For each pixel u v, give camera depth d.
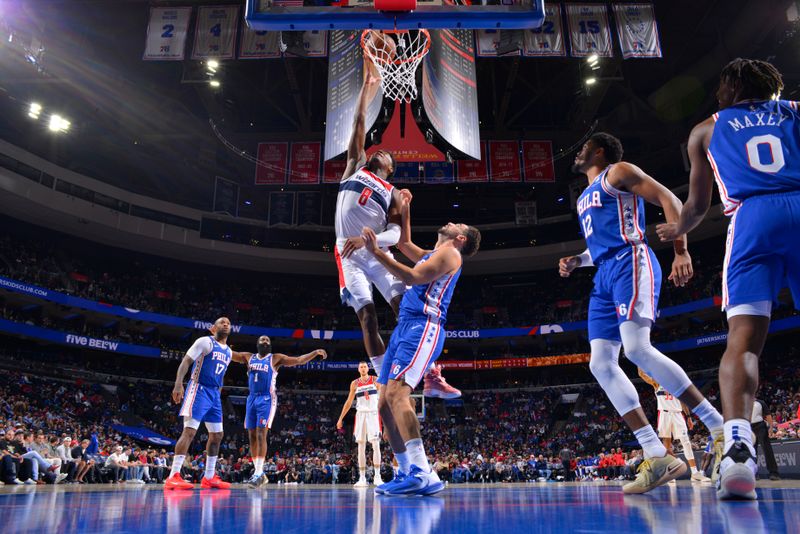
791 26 23.62
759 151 2.60
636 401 3.80
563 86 29.84
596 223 3.97
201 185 37.31
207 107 28.55
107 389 30.80
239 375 38.28
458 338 36.69
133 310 32.78
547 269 39.97
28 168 30.27
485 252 38.69
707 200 2.94
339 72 20.14
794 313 29.08
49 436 16.12
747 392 2.38
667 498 3.00
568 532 1.45
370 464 24.69
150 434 28.72
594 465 24.27
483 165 28.83
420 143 22.56
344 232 4.78
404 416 3.90
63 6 24.70
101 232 33.81
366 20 5.23
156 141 33.03
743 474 2.32
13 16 24.67
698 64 27.98
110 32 26.66
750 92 2.80
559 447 30.72
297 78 28.89
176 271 39.34
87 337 30.06
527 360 35.56
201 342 7.18
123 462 17.83
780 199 2.46
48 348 31.88
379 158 5.02
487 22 5.24
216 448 7.36
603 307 4.00
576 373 37.94
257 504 2.97
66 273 33.38
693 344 31.77
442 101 19.34
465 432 33.81
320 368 36.28
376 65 6.91
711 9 24.67
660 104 29.72
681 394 3.69
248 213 38.72
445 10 5.27
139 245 35.66
